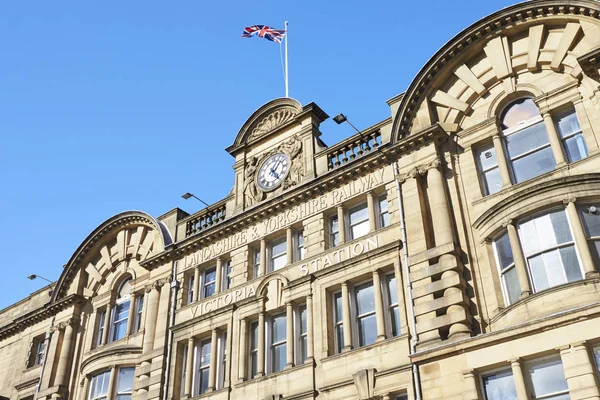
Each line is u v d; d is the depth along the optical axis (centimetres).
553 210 2309
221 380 3038
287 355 2805
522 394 2067
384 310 2645
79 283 4091
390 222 2798
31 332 4266
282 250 3178
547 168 2514
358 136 3100
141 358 3369
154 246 3766
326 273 2853
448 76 2895
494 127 2678
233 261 3291
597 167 2345
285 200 3173
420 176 2772
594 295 2088
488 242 2472
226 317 3127
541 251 2272
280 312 3000
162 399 3138
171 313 3388
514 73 2719
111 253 4047
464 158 2723
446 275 2462
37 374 3994
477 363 2200
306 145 3300
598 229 2225
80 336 3931
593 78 2469
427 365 2323
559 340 2059
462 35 2830
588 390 1944
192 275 3500
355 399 2497
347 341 2655
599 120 2417
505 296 2361
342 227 2945
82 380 3634
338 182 3038
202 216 3656
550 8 2648
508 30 2762
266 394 2769
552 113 2566
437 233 2581
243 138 3628
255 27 3778
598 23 2534
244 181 3503
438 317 2397
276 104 3559
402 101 2911
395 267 2653
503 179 2562
